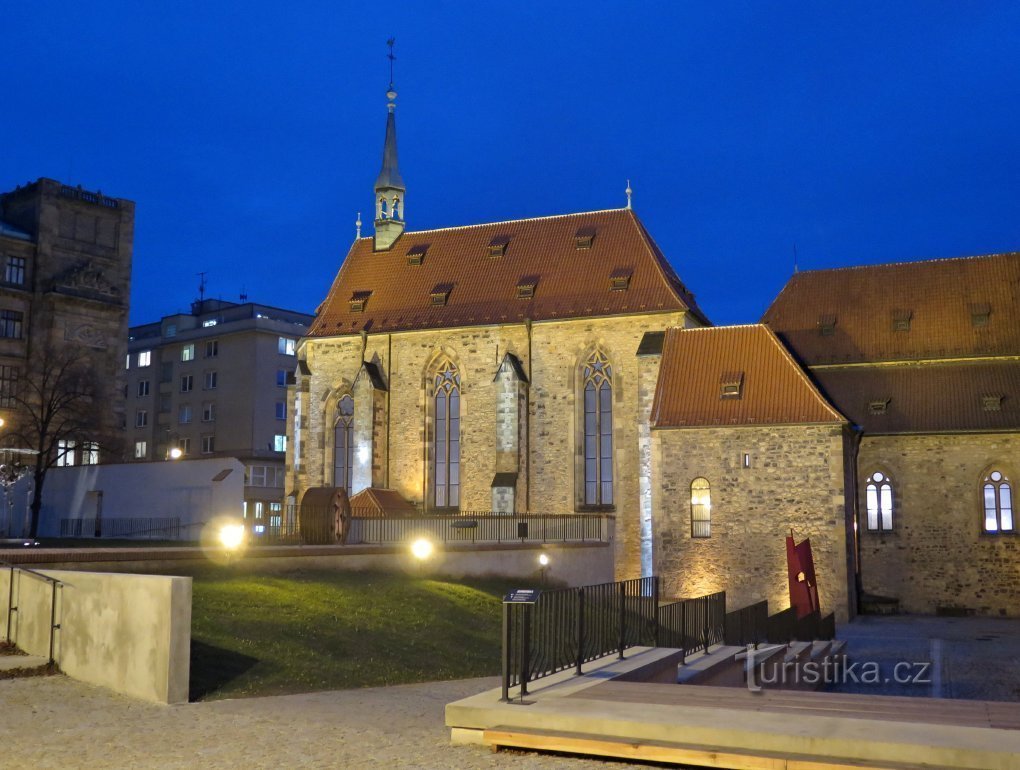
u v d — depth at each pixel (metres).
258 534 54.06
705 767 12.98
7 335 89.94
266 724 16.08
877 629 46.28
